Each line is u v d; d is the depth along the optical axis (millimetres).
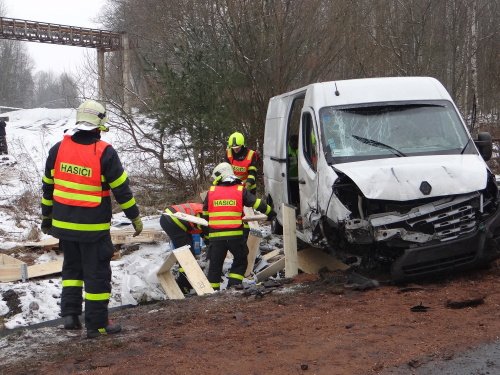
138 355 4531
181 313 5855
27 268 8180
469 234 5980
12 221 11984
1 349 5078
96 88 16438
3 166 19562
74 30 31391
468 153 6676
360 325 4887
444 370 3887
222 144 14844
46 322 6668
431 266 5969
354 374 3896
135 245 9578
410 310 5203
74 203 4965
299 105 10523
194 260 7449
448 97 7316
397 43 19562
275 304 5852
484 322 4730
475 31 22297
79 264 5297
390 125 6961
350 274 6555
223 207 7492
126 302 7414
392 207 5992
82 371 4258
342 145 6766
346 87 7379
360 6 17672
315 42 15383
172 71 14820
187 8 16078
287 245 7352
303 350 4359
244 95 15039
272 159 9461
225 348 4539
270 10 14742
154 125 14930
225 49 14945
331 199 6250
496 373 3795
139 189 15758
